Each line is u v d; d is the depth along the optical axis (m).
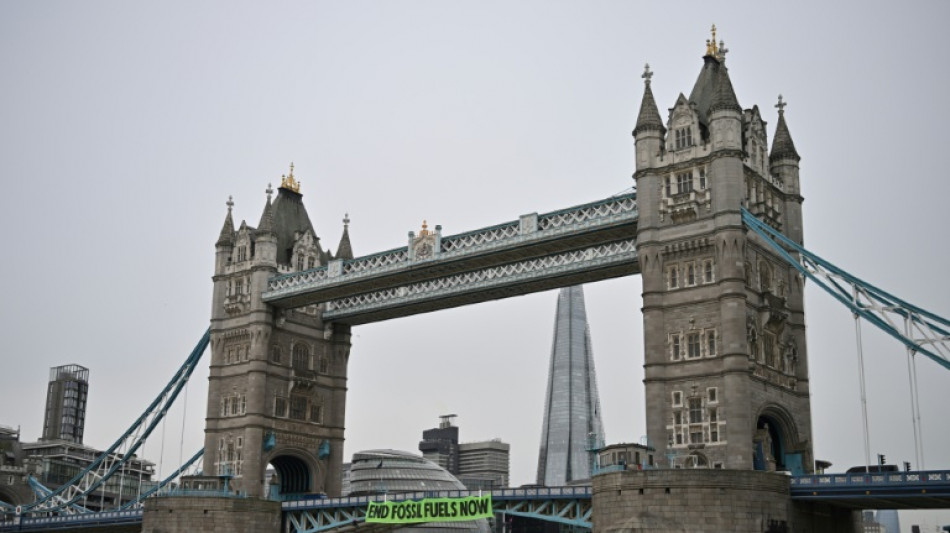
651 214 79.12
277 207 111.88
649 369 76.69
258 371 102.56
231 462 102.25
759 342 76.44
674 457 73.50
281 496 107.50
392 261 97.12
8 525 118.69
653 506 66.75
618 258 84.19
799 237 83.81
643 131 80.81
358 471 172.62
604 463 72.75
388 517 87.00
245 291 106.75
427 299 98.56
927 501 69.81
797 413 79.94
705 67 84.62
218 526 92.06
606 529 68.94
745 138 80.19
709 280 76.12
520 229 87.75
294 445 104.56
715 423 73.38
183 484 95.50
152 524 93.94
